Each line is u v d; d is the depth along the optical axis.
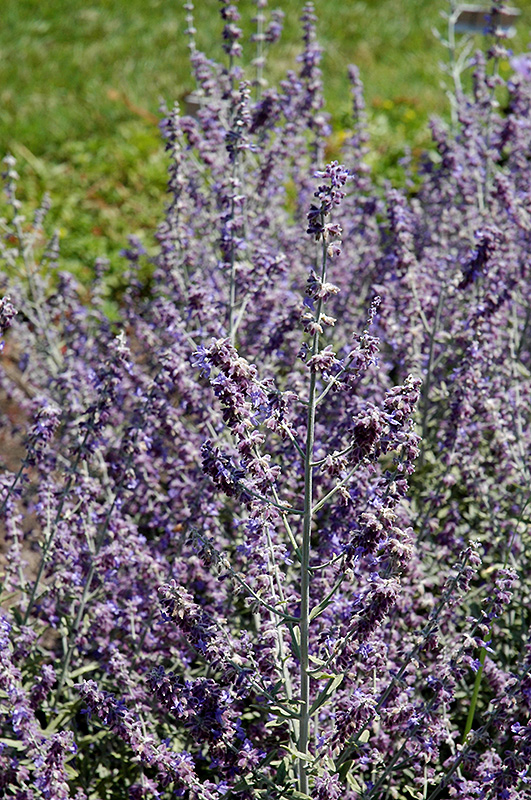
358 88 6.34
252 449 2.83
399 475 2.86
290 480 3.88
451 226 5.98
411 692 3.41
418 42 14.84
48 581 4.59
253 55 13.96
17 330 5.57
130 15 15.45
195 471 4.24
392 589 2.78
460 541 4.16
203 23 15.30
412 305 4.66
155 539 4.30
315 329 2.66
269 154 5.59
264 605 2.94
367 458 2.82
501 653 4.12
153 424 4.04
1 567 5.04
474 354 4.06
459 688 4.00
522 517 4.29
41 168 10.12
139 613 3.91
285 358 4.82
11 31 14.66
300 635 3.09
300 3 16.19
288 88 5.91
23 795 3.18
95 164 10.27
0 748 3.20
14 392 5.61
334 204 2.69
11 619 4.05
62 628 4.06
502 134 5.73
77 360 5.50
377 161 9.84
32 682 3.90
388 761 3.55
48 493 4.04
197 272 5.22
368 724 3.22
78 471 3.97
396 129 10.79
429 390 4.79
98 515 4.15
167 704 2.97
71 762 3.73
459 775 3.25
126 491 3.86
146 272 8.05
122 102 12.05
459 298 5.09
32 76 13.19
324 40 14.86
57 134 11.12
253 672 3.04
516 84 5.96
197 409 4.14
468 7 8.26
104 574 4.07
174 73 13.46
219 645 2.97
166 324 4.64
